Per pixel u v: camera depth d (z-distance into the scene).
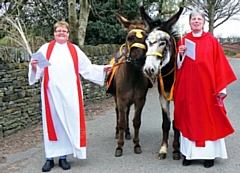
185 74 4.98
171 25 5.08
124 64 5.49
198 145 4.93
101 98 11.20
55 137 5.01
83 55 5.23
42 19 13.74
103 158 5.60
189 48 4.88
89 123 8.16
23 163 5.48
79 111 5.04
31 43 8.43
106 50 11.68
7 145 6.49
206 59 4.84
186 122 5.00
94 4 13.72
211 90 4.86
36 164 5.41
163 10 15.68
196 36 4.94
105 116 8.86
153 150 5.94
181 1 15.70
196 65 4.87
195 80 4.89
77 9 14.37
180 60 5.05
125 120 5.68
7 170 5.20
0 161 5.60
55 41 5.03
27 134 7.24
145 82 5.60
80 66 5.21
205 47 4.87
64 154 5.09
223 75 4.83
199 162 5.26
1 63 7.03
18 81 7.48
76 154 5.08
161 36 4.79
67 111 4.97
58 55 4.98
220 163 5.19
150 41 4.79
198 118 4.91
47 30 13.23
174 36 5.46
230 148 5.87
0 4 9.15
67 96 4.94
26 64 7.78
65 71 4.95
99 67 5.25
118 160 5.48
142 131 7.21
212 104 4.89
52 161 5.21
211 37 4.95
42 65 4.79
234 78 4.91
